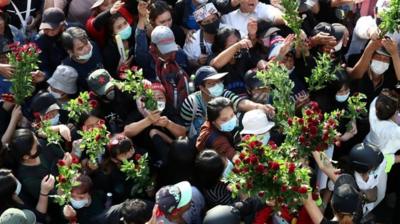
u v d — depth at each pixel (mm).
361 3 7785
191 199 5070
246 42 6387
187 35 7145
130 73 5777
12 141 5453
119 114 6129
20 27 7098
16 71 5840
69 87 6328
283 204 4535
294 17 6406
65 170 5113
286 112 5473
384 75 6750
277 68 5652
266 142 5617
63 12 6898
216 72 6156
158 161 5855
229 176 4699
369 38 6863
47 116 5887
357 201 4980
